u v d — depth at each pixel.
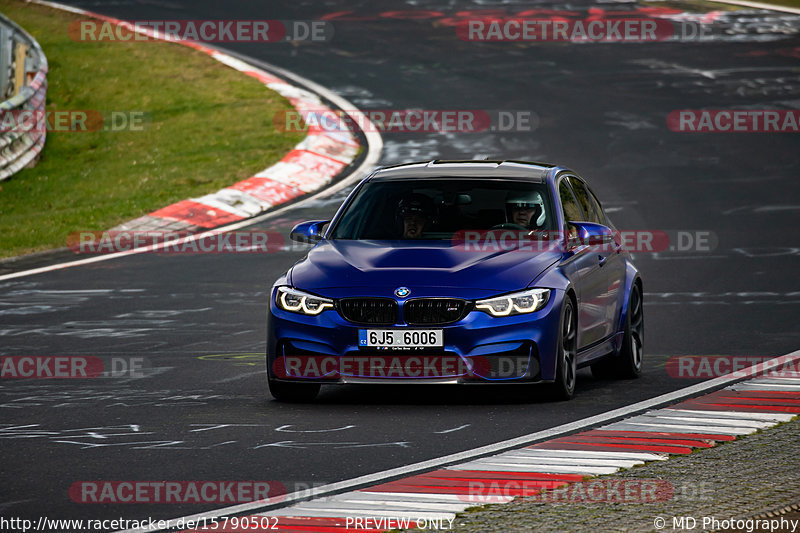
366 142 88.06
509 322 30.05
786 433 26.09
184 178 78.94
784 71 109.31
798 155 81.88
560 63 114.69
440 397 32.06
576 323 32.00
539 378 30.23
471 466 23.97
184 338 41.34
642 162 80.44
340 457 25.23
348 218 34.56
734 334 40.25
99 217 69.44
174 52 121.19
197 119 97.06
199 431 28.00
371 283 30.56
